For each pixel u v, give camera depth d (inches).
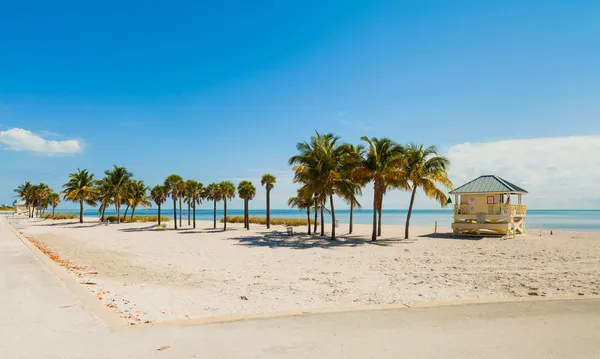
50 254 765.3
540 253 750.5
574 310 279.6
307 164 1093.8
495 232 1188.5
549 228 1744.6
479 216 1135.6
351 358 187.9
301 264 631.8
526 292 404.5
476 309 282.2
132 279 501.0
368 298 380.2
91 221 2568.9
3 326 231.5
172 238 1201.4
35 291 325.7
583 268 563.8
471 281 469.4
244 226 1843.0
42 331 223.1
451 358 189.5
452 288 426.9
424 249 845.8
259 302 364.8
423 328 237.0
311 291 417.4
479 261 652.1
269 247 909.8
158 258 725.9
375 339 216.2
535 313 271.6
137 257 744.3
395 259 686.5
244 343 207.8
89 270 577.9
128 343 205.5
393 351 197.9
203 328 234.2
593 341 214.7
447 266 598.9
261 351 196.1
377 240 1072.8
